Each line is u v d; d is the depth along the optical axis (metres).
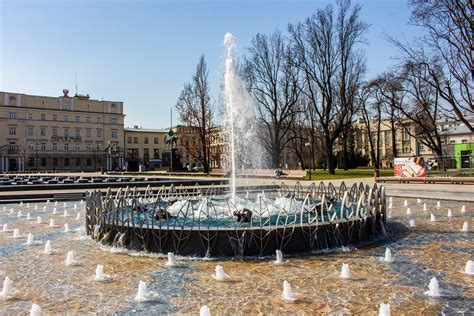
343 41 37.69
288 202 12.39
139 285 6.25
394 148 56.16
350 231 9.60
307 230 8.88
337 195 14.57
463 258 8.34
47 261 8.61
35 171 84.44
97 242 10.45
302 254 8.67
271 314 5.49
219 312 5.59
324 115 40.47
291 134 57.81
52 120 90.38
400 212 15.41
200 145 51.16
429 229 11.72
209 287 6.65
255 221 9.99
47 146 89.56
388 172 45.38
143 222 9.61
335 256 8.54
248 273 7.38
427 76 30.16
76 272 7.73
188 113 50.62
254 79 42.81
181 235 8.71
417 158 28.39
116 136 98.69
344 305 5.77
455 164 30.58
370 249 9.20
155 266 7.98
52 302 6.12
